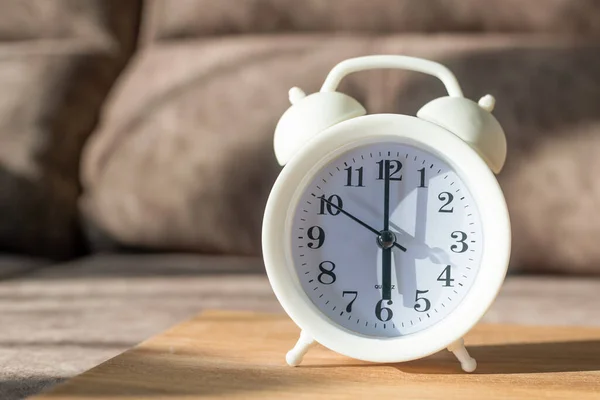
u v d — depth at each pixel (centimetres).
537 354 56
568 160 87
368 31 105
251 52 101
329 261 54
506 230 52
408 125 53
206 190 92
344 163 54
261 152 92
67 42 113
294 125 53
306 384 51
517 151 88
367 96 93
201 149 93
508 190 87
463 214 53
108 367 52
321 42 101
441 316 53
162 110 98
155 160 95
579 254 85
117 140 98
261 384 51
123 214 95
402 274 54
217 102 96
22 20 114
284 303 53
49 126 99
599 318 67
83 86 106
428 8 104
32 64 105
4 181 95
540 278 85
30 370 53
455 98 54
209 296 73
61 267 86
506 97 91
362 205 54
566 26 102
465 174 53
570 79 91
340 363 54
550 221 86
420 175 54
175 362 54
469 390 50
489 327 62
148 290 75
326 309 54
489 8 103
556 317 68
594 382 52
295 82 96
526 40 98
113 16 115
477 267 53
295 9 107
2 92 102
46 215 96
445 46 97
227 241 92
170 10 112
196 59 102
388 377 52
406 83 92
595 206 85
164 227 93
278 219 53
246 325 61
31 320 64
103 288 75
